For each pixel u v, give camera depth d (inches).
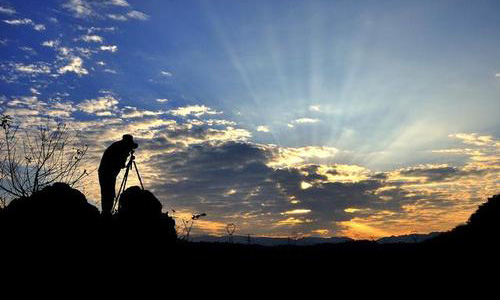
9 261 409.1
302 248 583.2
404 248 541.3
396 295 400.5
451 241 516.4
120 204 540.4
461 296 386.0
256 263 504.7
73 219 473.7
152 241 499.8
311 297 407.8
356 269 478.3
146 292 409.7
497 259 439.5
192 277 450.3
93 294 392.8
